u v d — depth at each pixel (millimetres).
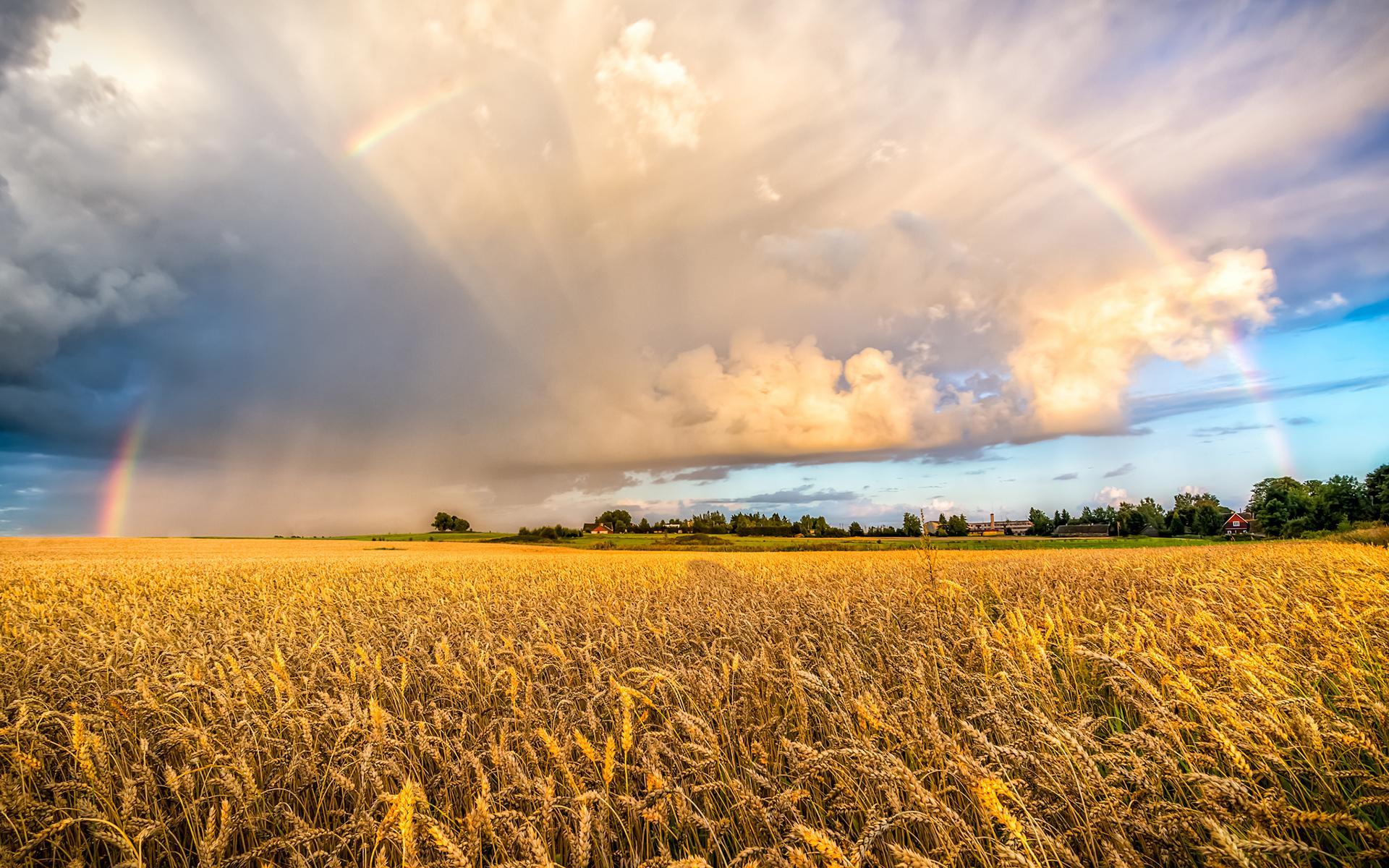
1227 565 14102
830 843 2602
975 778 2754
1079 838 3092
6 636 9875
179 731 4543
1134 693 4684
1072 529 136375
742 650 6961
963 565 19250
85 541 89000
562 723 4859
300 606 13617
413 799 3207
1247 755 3482
